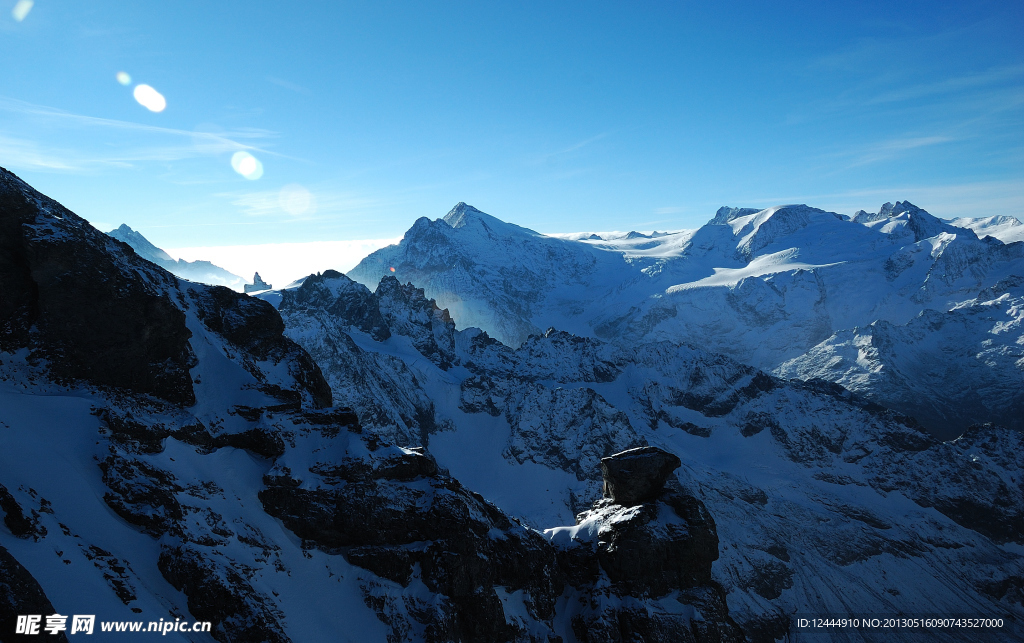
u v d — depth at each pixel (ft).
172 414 190.70
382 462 201.77
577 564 232.94
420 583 190.29
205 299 226.99
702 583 229.66
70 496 151.23
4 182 175.63
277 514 184.96
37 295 176.24
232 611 151.02
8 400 163.73
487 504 223.10
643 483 237.25
